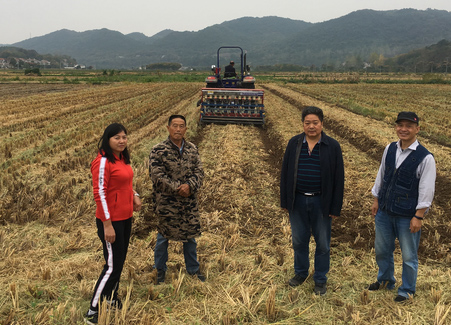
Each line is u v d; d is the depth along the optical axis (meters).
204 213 5.87
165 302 3.45
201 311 3.33
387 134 11.80
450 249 4.81
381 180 3.58
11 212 5.54
